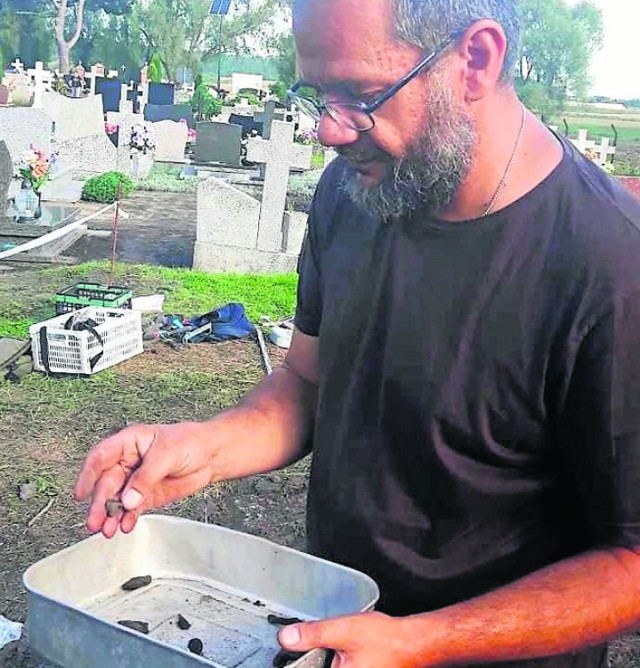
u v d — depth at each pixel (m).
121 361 6.49
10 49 42.19
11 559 3.91
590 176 1.43
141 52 45.19
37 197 11.17
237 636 1.51
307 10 1.35
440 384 1.46
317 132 1.40
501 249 1.41
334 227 1.69
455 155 1.37
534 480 1.48
